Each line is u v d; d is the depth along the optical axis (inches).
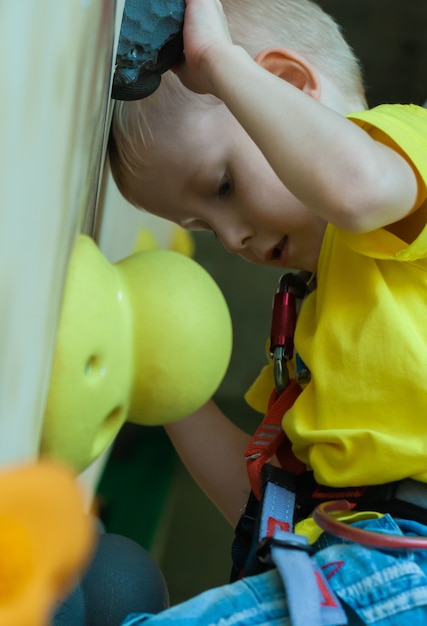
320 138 27.5
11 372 15.1
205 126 34.0
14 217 14.0
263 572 28.9
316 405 31.8
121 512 77.0
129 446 85.6
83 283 22.9
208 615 26.1
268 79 28.3
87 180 24.5
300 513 32.3
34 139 14.9
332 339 31.5
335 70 37.8
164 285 25.8
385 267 31.4
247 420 96.0
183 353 25.4
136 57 28.4
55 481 14.2
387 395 30.3
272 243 35.0
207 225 36.4
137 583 29.0
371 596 26.5
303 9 38.8
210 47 29.0
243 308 96.7
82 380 22.5
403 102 98.7
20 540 13.8
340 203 27.5
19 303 15.1
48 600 14.3
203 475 40.8
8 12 12.7
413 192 28.2
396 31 97.1
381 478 30.2
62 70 16.7
